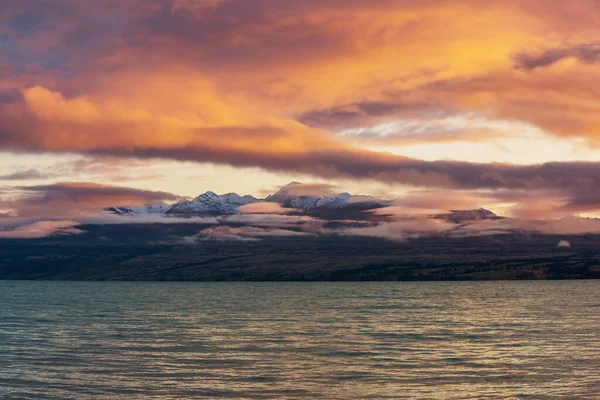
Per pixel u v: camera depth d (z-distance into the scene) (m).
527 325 136.75
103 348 98.12
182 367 80.06
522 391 64.00
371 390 65.56
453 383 68.75
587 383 67.56
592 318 154.62
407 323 146.50
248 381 70.75
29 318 162.62
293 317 168.50
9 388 66.25
